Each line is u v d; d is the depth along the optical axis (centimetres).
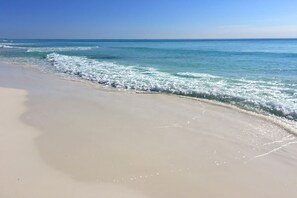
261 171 734
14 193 605
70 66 2825
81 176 682
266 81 1984
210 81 1984
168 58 4091
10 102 1330
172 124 1066
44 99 1420
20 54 4497
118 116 1152
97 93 1606
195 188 650
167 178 686
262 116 1166
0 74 2281
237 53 5225
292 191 649
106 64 3100
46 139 895
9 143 855
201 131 1001
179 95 1572
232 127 1046
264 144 898
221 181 682
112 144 867
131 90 1714
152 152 820
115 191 629
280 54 4791
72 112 1195
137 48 7612
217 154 823
